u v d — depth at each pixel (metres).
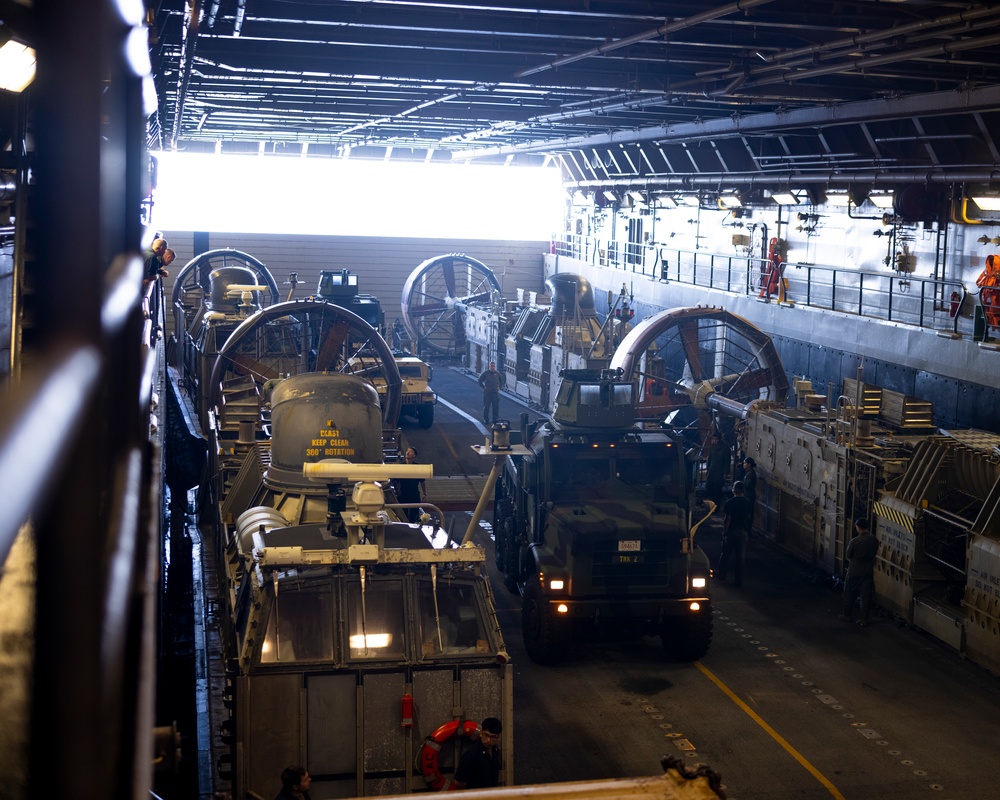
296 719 9.15
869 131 26.36
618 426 16.00
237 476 14.94
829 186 28.52
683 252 39.47
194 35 16.38
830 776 11.80
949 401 23.34
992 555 14.60
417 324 43.06
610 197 44.44
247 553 10.96
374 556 9.56
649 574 14.72
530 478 15.77
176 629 15.06
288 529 10.80
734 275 35.72
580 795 3.16
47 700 0.97
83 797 0.97
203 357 25.30
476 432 30.98
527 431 16.77
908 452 18.05
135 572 1.76
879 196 26.58
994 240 23.38
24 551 3.03
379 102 30.45
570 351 31.52
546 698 13.94
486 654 9.45
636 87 23.41
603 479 15.54
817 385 28.72
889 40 15.97
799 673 14.87
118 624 1.06
